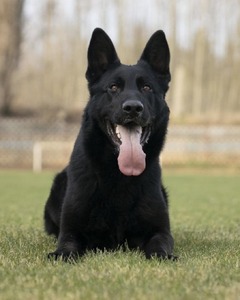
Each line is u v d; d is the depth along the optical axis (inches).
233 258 221.9
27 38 1619.1
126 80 245.9
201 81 2016.5
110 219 239.9
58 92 1796.3
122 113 232.1
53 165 1134.4
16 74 1475.1
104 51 258.5
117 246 243.1
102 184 236.4
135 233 243.8
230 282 176.2
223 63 2133.4
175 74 1914.4
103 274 184.9
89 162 240.7
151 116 243.1
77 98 1813.5
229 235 309.3
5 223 366.0
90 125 247.1
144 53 263.4
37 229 326.0
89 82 259.3
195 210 485.1
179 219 409.7
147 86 249.4
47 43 1784.0
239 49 2091.5
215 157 1152.8
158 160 255.9
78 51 1876.2
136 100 232.5
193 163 1147.3
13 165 1158.3
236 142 1155.3
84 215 238.5
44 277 181.5
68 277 180.5
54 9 1774.1
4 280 177.3
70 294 158.1
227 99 2113.7
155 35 262.2
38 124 1195.3
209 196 633.6
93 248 246.2
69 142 1144.2
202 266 200.7
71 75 1843.0
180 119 1331.2
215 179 904.3
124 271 189.2
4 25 1393.9
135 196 239.0
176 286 167.8
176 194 655.1
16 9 1411.2
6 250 239.5
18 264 206.2
